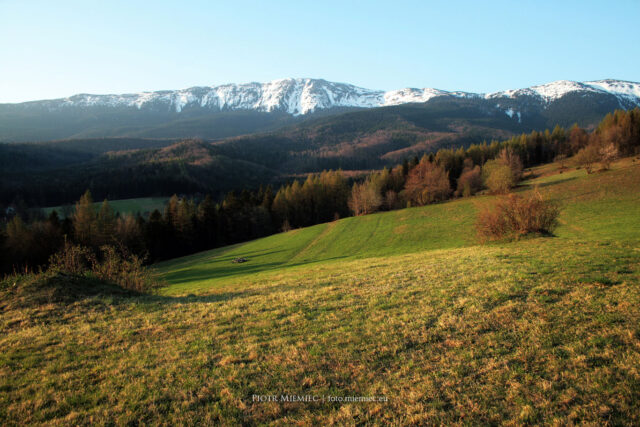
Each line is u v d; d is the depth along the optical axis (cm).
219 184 16225
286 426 637
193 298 1759
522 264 1675
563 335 869
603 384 663
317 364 852
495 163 9175
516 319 1001
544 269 1497
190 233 8681
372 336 988
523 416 606
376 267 2397
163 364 912
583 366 729
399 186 11544
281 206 10581
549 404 628
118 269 2084
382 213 8475
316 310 1297
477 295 1252
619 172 6675
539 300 1123
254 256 6219
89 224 7112
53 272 1728
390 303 1288
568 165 9569
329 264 3662
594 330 877
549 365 750
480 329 964
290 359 888
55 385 817
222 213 9569
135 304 1545
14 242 6162
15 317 1320
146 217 10769
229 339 1065
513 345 854
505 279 1412
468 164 11506
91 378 848
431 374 766
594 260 1566
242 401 722
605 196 5528
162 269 6253
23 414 703
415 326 1029
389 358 857
